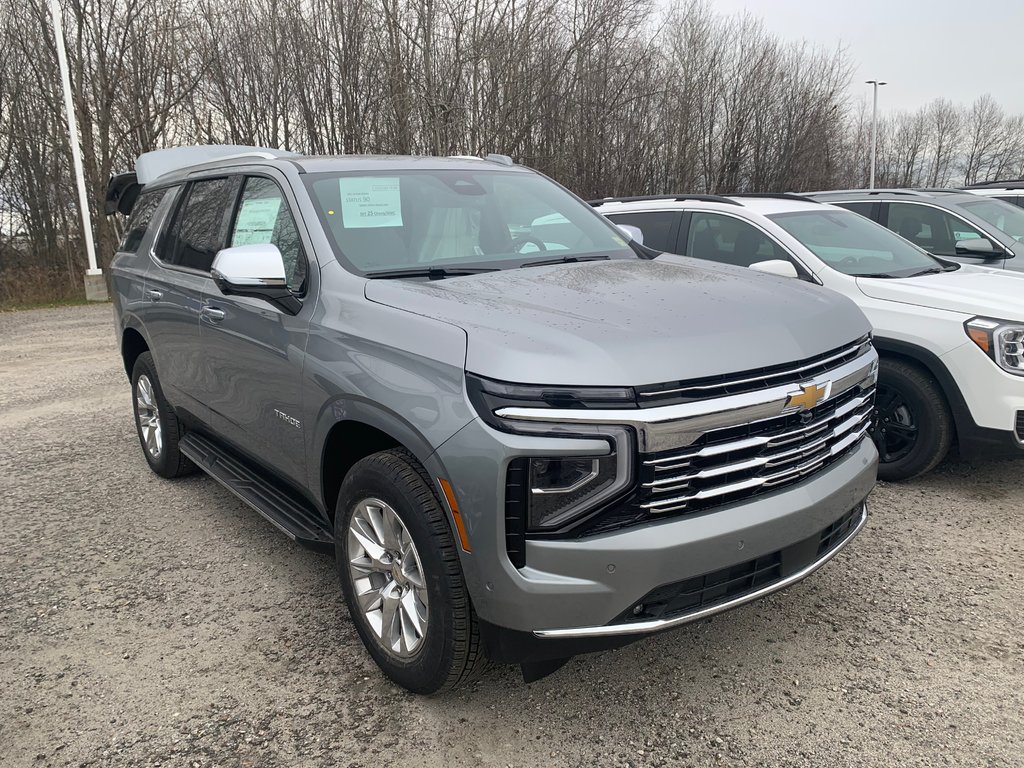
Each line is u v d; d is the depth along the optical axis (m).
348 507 2.95
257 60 23.11
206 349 4.06
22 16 22.45
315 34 21.92
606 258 3.78
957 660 3.03
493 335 2.45
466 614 2.55
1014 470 5.10
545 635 2.37
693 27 34.84
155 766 2.54
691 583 2.45
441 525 2.55
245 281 3.11
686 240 6.34
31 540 4.32
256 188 3.90
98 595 3.68
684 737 2.63
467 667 2.63
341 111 21.95
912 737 2.60
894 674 2.95
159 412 5.02
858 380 2.92
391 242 3.41
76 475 5.42
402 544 2.77
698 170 36.09
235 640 3.28
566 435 2.28
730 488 2.47
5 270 24.50
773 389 2.52
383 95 20.36
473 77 20.02
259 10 22.69
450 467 2.40
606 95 26.41
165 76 22.03
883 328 4.75
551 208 4.13
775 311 2.78
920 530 4.20
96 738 2.68
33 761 2.57
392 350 2.70
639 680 2.96
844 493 2.80
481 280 3.12
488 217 3.80
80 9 20.34
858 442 3.08
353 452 3.18
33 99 24.75
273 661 3.12
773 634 3.24
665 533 2.35
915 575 3.71
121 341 5.52
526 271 3.32
